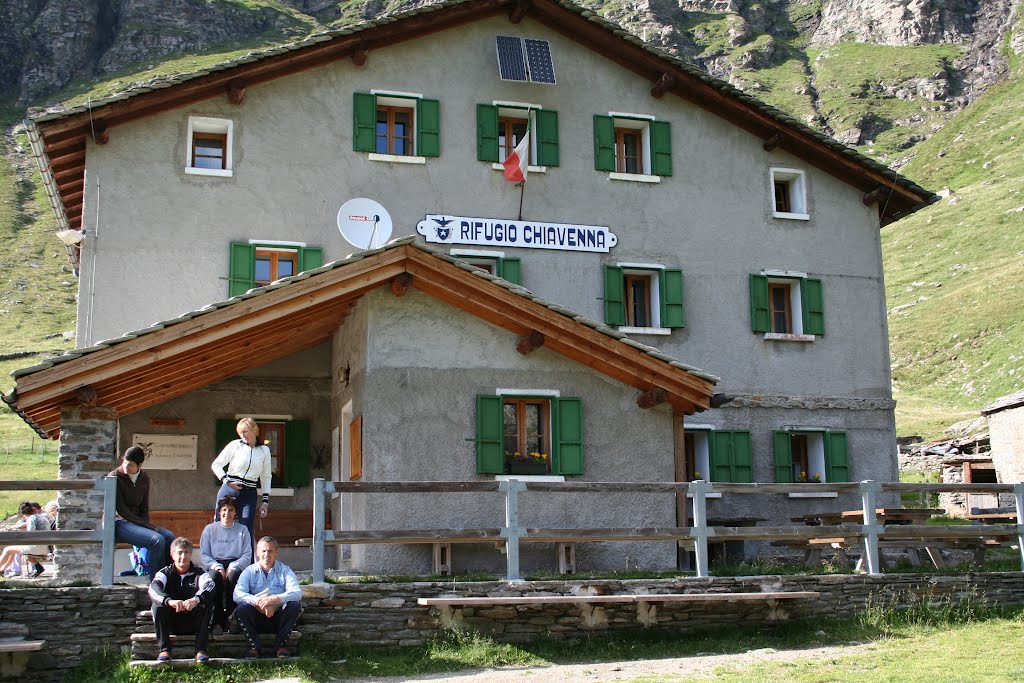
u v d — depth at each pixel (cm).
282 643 1088
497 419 1488
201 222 1848
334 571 1416
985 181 9825
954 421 4550
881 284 2228
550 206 2036
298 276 1401
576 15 2064
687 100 2162
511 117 2062
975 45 14838
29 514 1686
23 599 1079
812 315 2162
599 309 2030
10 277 7156
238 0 13912
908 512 1488
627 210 2083
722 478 2039
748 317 2123
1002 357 5394
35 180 9331
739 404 2078
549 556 1490
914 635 1280
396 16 1955
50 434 1822
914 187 2205
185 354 1410
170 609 1055
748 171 2177
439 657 1140
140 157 1841
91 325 1770
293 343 1736
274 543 1110
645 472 1547
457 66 2034
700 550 1306
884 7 15725
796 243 2184
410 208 1958
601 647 1214
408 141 2020
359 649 1155
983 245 7844
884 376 2191
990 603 1419
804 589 1340
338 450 1728
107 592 1099
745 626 1302
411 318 1484
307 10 14862
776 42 15662
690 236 2114
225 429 1855
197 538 1784
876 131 13362
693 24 16400
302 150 1920
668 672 1091
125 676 1014
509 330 1521
